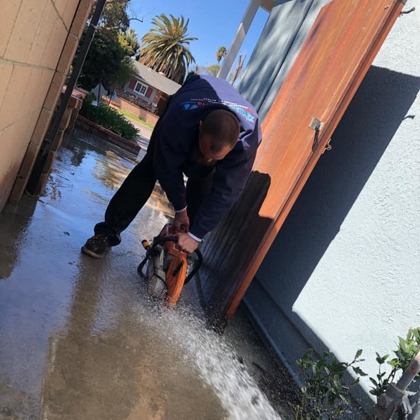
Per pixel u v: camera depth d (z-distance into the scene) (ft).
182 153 8.80
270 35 23.03
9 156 8.44
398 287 7.95
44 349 6.60
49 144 12.23
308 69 12.28
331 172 11.05
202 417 6.98
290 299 10.79
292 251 11.55
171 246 10.11
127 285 10.18
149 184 10.69
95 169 20.83
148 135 69.87
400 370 7.30
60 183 15.30
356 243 9.30
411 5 10.03
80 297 8.59
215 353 9.22
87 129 34.91
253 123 8.85
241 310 12.80
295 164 9.67
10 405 5.30
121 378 6.91
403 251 8.09
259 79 22.08
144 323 8.91
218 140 7.79
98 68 75.66
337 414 7.05
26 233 10.07
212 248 13.71
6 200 10.61
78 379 6.39
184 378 7.79
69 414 5.65
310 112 10.21
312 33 13.88
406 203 8.36
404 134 8.96
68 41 10.68
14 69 5.66
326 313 9.43
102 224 10.77
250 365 9.60
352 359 8.36
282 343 10.41
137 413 6.33
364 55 8.57
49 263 9.24
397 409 6.50
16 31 4.98
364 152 9.97
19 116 7.68
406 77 9.41
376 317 8.18
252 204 11.62
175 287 9.85
